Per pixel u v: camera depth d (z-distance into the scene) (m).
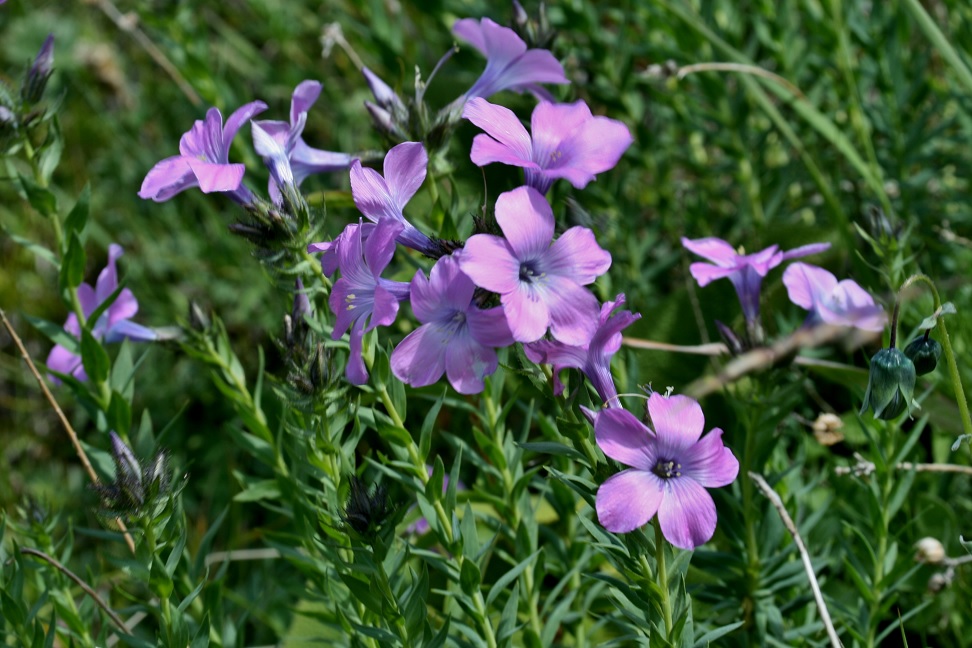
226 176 0.88
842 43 1.24
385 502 0.87
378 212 0.85
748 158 1.28
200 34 1.30
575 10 1.27
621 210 1.22
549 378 0.84
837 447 1.11
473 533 0.92
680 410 0.82
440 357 0.83
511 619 0.93
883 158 1.28
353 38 1.58
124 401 0.98
